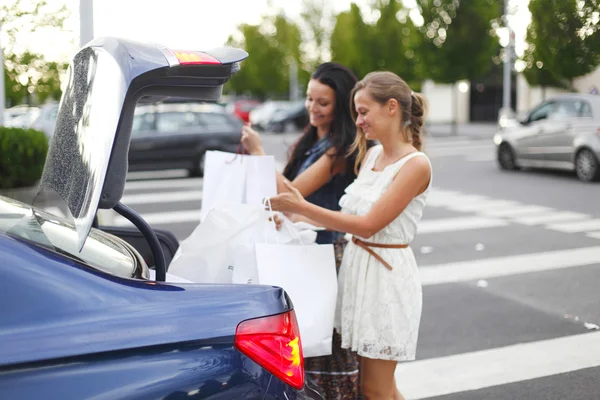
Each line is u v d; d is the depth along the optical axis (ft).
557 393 13.56
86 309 6.55
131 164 47.16
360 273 9.84
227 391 6.72
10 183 28.32
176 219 33.35
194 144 48.37
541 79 52.08
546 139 47.29
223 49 8.55
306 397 7.23
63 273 6.64
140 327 6.61
